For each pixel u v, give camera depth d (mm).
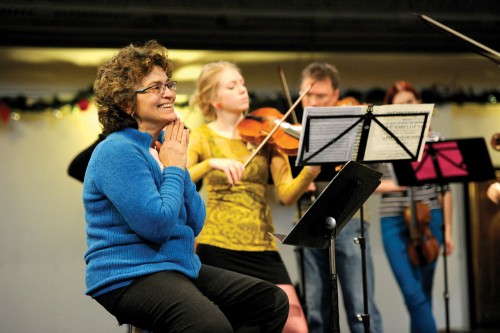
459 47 9125
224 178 5656
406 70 9523
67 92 8695
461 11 9172
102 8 8219
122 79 4152
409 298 7117
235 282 4363
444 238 7062
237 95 5848
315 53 9039
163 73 4242
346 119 5113
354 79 9398
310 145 5164
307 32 8750
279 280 5602
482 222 9586
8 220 8695
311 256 6586
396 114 5184
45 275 8758
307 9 8781
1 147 8680
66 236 8828
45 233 8781
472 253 9570
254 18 8609
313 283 6574
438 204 7367
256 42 8641
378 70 9453
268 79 9125
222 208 5625
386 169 7246
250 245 5578
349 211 4820
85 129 8867
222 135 5871
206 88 5914
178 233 4164
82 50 8383
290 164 5887
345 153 5273
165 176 4133
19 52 8516
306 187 5633
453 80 9633
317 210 4684
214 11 8492
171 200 4004
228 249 5543
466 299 9562
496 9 9258
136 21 8289
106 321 8867
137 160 3963
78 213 8867
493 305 9594
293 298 5574
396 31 8961
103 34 8234
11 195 8703
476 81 9664
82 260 8867
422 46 9047
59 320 8758
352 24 8867
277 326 4371
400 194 7258
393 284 9367
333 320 4879
